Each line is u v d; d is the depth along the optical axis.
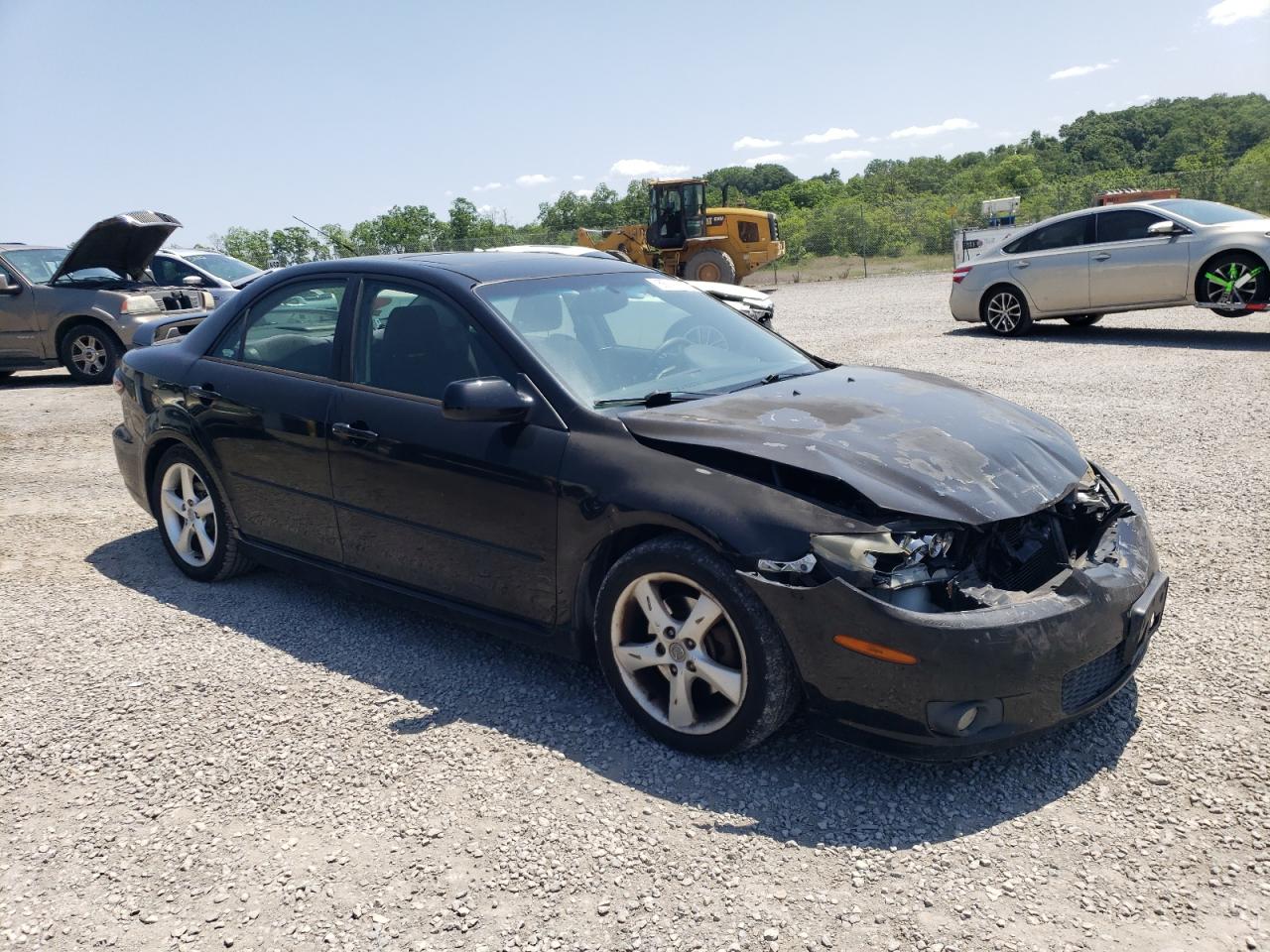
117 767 3.32
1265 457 6.53
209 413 4.65
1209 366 10.00
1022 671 2.83
